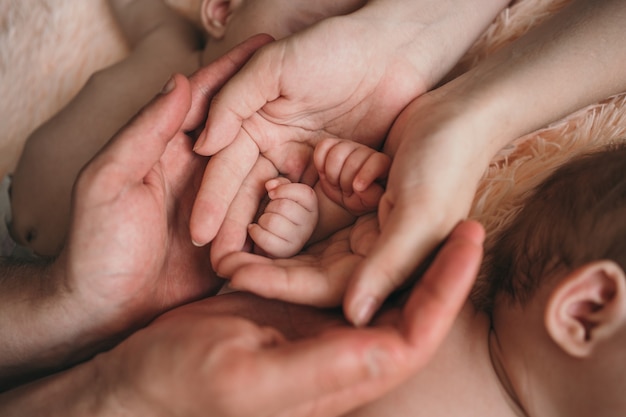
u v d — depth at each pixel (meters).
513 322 0.39
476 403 0.38
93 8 0.56
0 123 0.54
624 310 0.34
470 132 0.37
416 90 0.41
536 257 0.39
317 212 0.39
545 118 0.42
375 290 0.32
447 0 0.44
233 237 0.38
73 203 0.35
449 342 0.39
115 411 0.34
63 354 0.39
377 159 0.37
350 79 0.40
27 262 0.40
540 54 0.42
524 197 0.44
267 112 0.40
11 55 0.55
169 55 0.53
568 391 0.37
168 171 0.40
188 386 0.31
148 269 0.37
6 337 0.38
